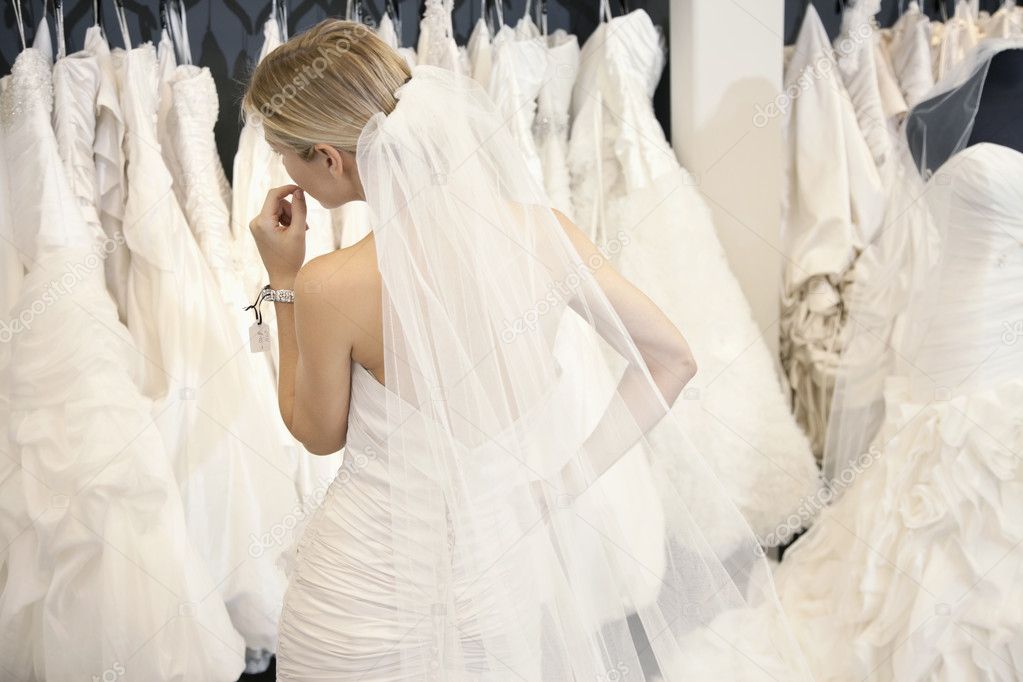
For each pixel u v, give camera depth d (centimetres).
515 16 260
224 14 234
